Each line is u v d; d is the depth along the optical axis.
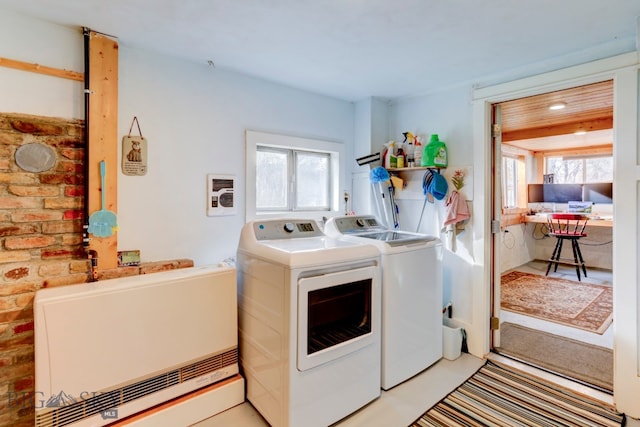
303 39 1.98
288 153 2.94
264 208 2.81
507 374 2.31
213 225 2.43
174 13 1.70
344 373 1.84
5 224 1.69
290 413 1.63
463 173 2.70
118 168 2.04
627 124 1.85
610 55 2.00
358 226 2.69
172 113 2.24
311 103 2.97
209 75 2.39
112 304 1.62
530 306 3.71
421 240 2.33
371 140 3.14
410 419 1.84
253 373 1.95
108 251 1.95
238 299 2.14
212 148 2.41
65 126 1.84
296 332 1.64
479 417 1.84
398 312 2.14
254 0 1.58
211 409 1.88
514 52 2.14
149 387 1.73
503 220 5.13
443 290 2.83
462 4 1.60
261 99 2.65
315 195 3.14
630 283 1.85
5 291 1.67
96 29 1.87
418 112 3.04
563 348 2.69
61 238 1.84
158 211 2.19
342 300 1.91
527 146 5.65
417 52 2.15
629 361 1.86
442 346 2.53
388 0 1.57
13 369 1.69
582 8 1.63
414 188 3.10
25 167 1.73
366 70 2.47
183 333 1.83
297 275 1.64
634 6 1.61
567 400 2.00
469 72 2.50
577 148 5.77
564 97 2.89
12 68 1.70
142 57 2.12
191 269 1.97
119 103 2.04
